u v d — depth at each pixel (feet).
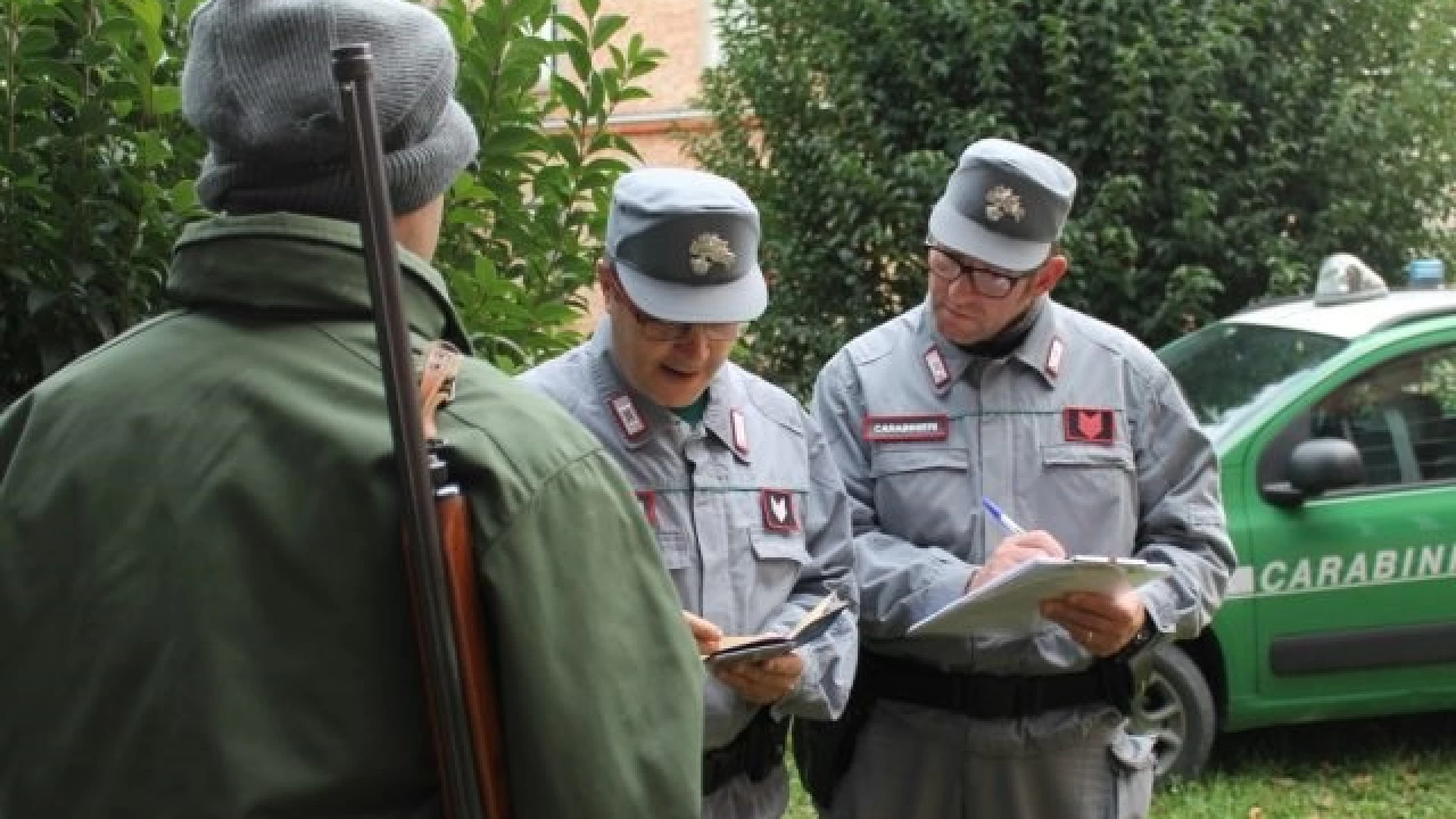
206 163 4.75
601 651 4.26
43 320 8.46
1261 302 23.47
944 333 9.63
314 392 4.27
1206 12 24.73
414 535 3.97
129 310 8.66
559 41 10.06
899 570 9.13
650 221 7.63
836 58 26.27
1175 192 24.91
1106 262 24.54
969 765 9.38
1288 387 17.66
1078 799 9.44
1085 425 9.52
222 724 4.02
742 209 7.79
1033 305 9.63
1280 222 26.03
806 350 27.17
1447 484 17.37
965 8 25.00
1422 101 25.09
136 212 8.54
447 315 4.63
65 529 4.26
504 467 4.23
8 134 8.31
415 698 4.18
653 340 7.76
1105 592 8.18
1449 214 26.23
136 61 8.67
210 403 4.27
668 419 7.98
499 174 9.82
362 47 4.00
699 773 4.44
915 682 9.40
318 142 4.38
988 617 8.38
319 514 4.14
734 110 28.40
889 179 25.79
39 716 4.21
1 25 8.27
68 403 4.41
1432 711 17.46
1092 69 25.13
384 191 4.00
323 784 4.08
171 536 4.14
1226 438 17.33
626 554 4.44
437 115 4.66
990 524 9.36
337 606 4.12
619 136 10.35
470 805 4.09
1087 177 25.41
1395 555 17.08
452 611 4.05
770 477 8.23
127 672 4.11
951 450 9.52
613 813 4.18
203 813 3.99
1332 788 18.11
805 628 7.36
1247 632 17.04
